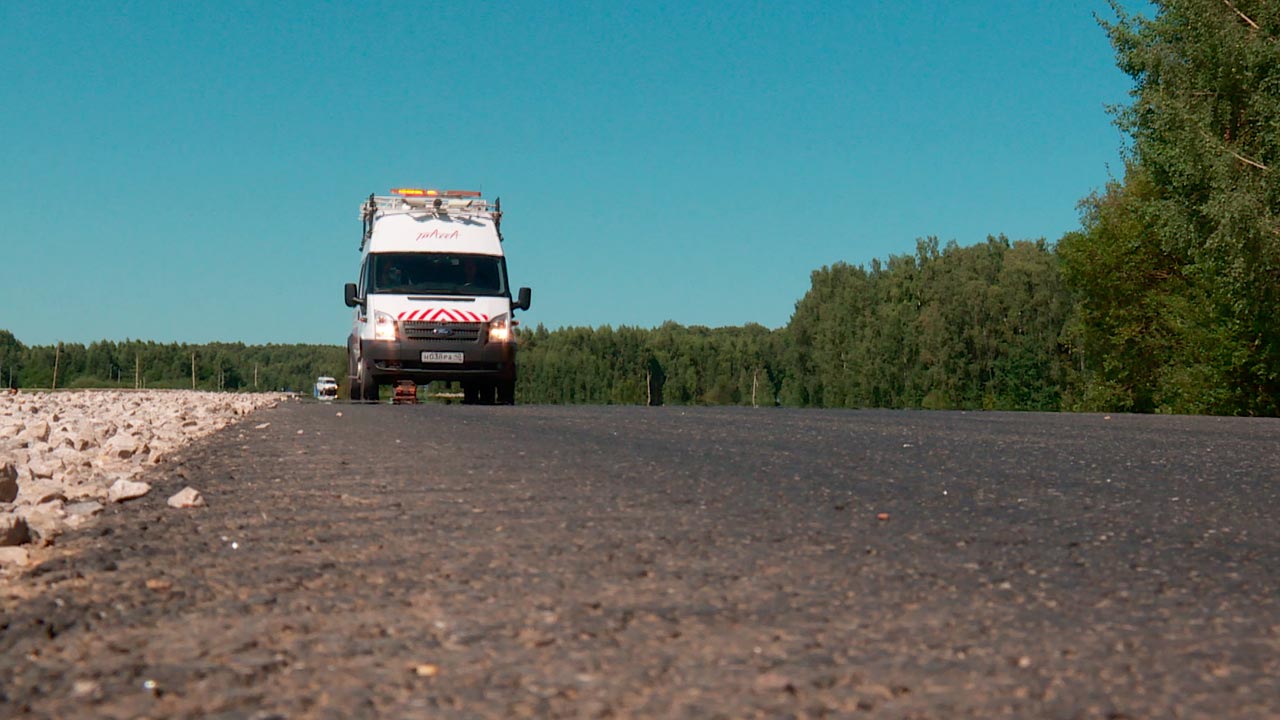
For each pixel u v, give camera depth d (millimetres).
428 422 10312
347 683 2068
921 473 5645
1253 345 29078
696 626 2494
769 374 135375
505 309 17812
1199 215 26906
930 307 81125
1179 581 3008
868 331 84000
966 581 3000
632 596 2811
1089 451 7094
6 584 3000
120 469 6156
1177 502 4605
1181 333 32594
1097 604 2727
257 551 3508
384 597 2816
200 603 2762
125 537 3793
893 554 3400
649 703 1943
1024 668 2160
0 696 1998
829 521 4055
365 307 17766
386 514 4297
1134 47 28203
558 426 9609
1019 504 4520
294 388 175875
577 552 3438
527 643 2352
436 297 17484
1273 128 25625
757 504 4504
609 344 141750
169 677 2113
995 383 77062
